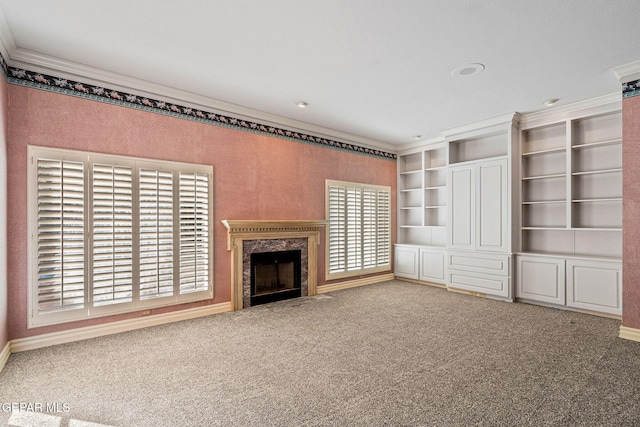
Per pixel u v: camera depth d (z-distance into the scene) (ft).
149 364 8.68
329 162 17.78
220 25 8.18
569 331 11.19
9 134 9.32
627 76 10.44
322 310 13.89
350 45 9.11
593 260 12.92
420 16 7.77
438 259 18.63
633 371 8.18
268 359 8.98
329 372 8.20
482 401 6.85
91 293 10.57
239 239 13.98
